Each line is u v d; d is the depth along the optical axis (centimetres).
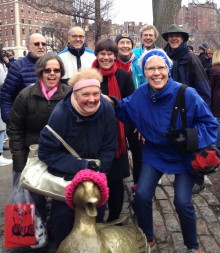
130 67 282
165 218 249
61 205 178
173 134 181
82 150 177
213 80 367
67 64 278
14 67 247
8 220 205
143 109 191
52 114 175
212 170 182
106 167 182
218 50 373
